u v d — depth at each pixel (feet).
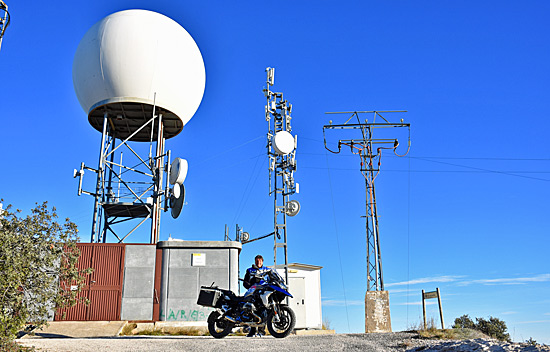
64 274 40.98
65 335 55.47
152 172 82.53
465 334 41.55
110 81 79.61
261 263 40.73
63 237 40.45
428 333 41.45
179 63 82.79
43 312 38.40
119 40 80.12
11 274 33.42
